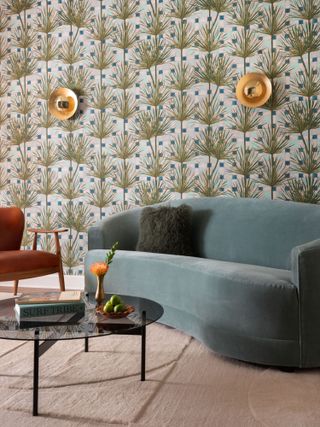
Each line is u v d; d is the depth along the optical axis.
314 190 3.65
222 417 1.73
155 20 4.04
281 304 2.18
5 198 4.46
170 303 2.78
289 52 3.71
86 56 4.22
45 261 3.43
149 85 4.07
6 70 4.45
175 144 4.00
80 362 2.32
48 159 4.35
